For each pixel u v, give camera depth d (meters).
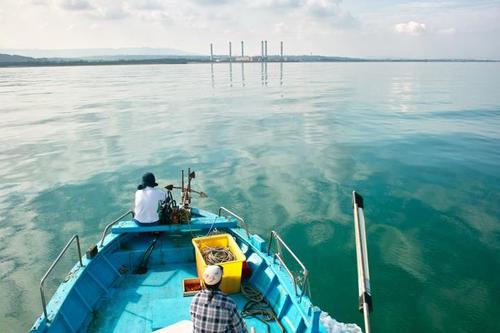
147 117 39.47
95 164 22.73
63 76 137.38
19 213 16.25
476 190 18.09
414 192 17.88
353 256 12.55
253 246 8.64
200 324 4.83
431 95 60.28
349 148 25.64
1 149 26.30
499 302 10.29
